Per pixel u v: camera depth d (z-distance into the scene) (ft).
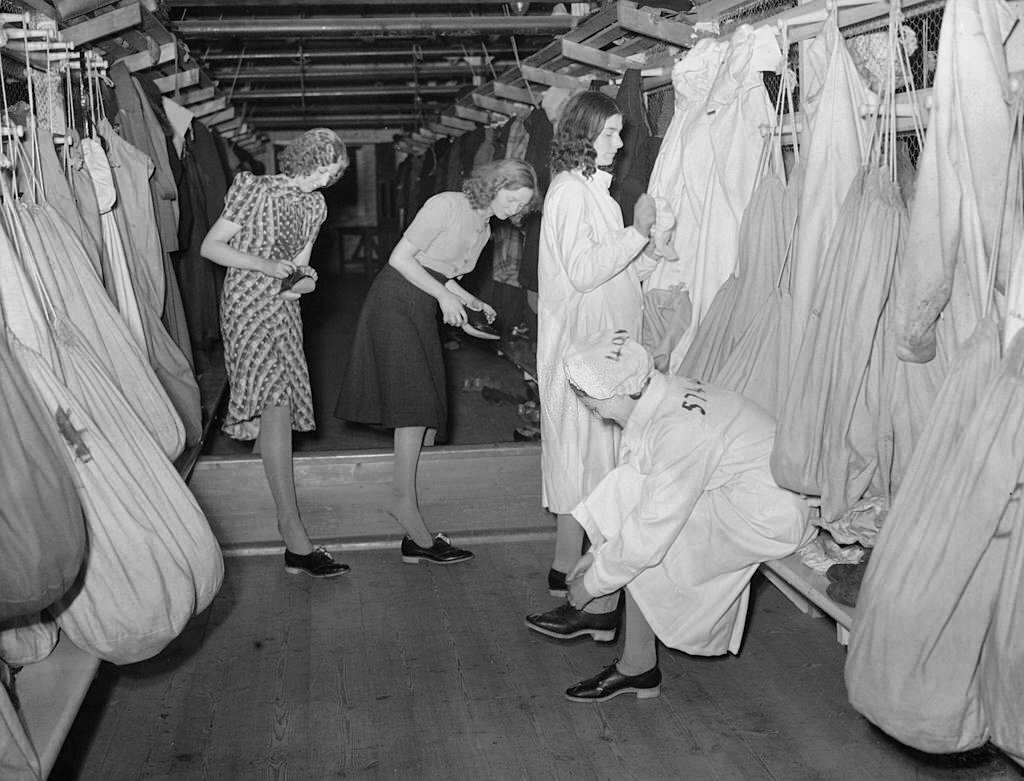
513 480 14.37
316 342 32.89
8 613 6.41
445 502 14.28
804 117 9.70
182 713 9.58
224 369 20.95
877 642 6.79
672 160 12.03
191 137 21.47
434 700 9.84
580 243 10.71
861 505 8.68
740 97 10.82
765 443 8.86
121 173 13.42
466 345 30.78
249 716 9.53
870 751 8.87
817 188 8.83
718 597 9.12
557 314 11.14
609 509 9.08
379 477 14.10
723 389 9.30
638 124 14.40
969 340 6.81
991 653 6.37
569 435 11.37
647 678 9.77
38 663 7.54
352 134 50.37
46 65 10.30
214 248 11.96
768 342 9.89
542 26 17.58
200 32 18.16
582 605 9.47
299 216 12.27
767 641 11.06
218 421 19.36
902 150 9.57
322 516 14.05
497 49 24.12
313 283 12.41
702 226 11.23
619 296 11.02
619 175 14.53
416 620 11.69
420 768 8.68
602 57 16.11
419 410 12.67
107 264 11.50
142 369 9.82
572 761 8.78
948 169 7.11
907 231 8.24
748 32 10.57
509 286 23.70
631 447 9.04
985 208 7.12
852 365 8.29
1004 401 6.31
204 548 8.32
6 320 7.50
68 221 10.00
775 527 8.77
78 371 7.97
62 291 9.05
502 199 12.00
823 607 8.19
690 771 8.62
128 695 9.92
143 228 13.70
